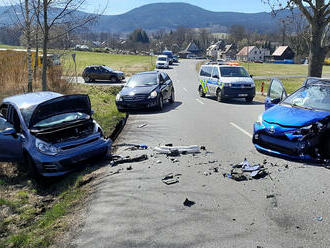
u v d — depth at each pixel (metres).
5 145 6.61
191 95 18.98
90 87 20.44
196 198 4.42
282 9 13.21
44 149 5.77
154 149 6.94
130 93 12.40
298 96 6.98
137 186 4.94
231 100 16.48
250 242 3.32
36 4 9.14
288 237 3.39
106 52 117.00
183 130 8.93
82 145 6.14
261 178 5.04
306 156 5.57
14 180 6.13
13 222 4.32
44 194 5.37
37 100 6.81
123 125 10.10
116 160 6.27
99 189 4.95
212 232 3.54
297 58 98.44
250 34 163.25
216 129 8.95
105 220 3.95
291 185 4.71
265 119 6.39
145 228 3.69
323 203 4.12
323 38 12.95
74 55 16.52
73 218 4.11
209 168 5.61
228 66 16.27
